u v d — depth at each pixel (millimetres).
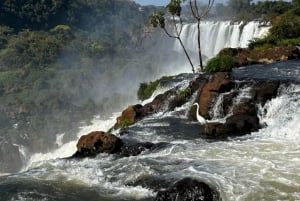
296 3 65688
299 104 20297
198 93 25016
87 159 16625
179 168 14688
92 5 135000
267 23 56344
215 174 13836
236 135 19047
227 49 38812
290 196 12250
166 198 12141
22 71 90188
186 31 75000
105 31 128875
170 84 31281
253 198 12172
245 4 94938
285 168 14289
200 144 17953
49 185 13914
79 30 127000
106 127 46875
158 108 26719
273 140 17844
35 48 98438
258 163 14867
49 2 126312
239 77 25844
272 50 36344
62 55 98250
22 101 75250
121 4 144125
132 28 122000
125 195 13031
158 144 17891
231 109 22484
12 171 55000
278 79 24031
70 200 12727
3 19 114438
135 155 16938
